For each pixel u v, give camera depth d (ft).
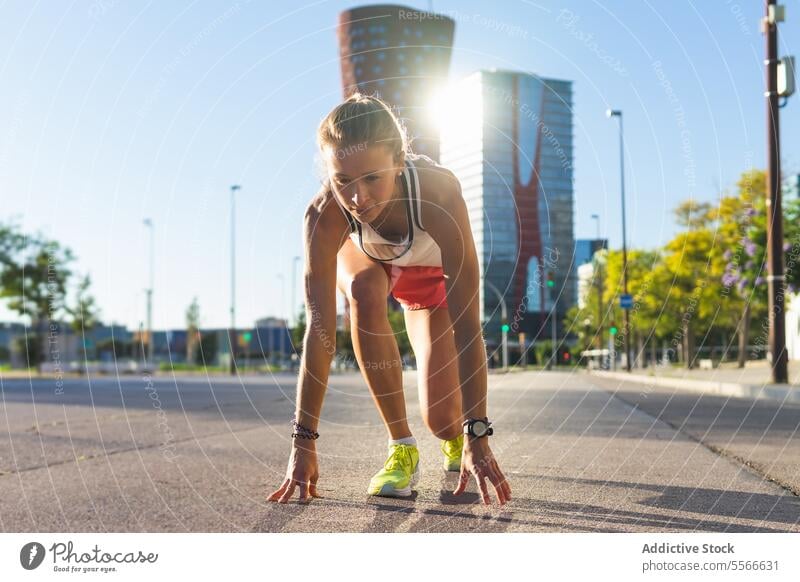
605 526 8.18
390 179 8.52
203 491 10.19
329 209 9.45
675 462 12.96
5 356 147.02
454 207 9.53
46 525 8.30
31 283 102.89
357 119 8.14
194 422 22.34
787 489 10.27
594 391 43.50
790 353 104.06
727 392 43.11
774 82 40.68
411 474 10.28
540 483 10.80
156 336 150.10
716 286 80.07
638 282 89.15
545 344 110.32
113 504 9.34
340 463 12.91
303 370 9.48
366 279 10.35
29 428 20.57
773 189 44.57
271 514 8.80
